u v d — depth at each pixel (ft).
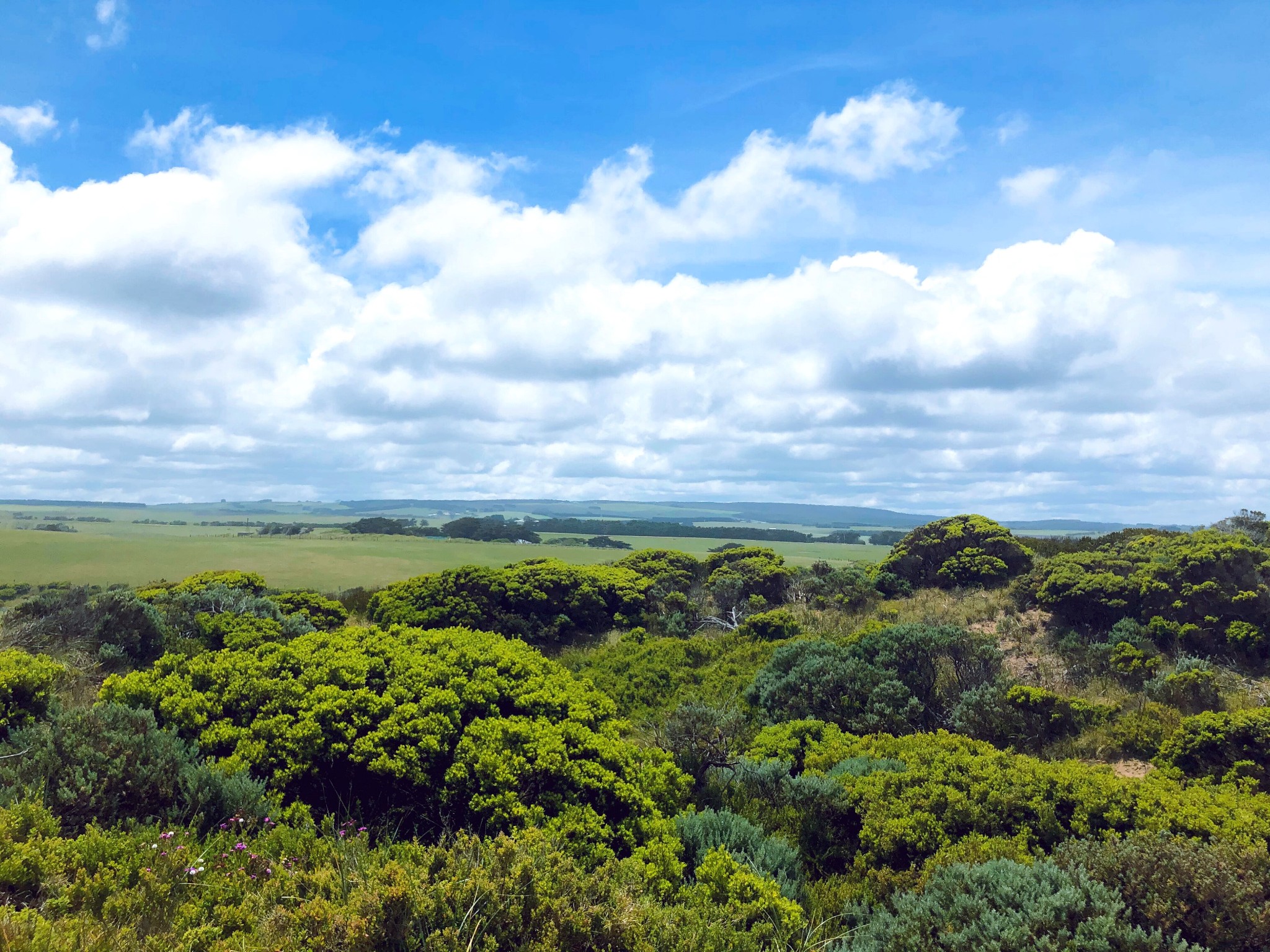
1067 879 17.63
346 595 91.15
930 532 76.89
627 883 16.55
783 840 23.82
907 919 17.19
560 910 13.69
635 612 76.28
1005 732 38.58
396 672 26.25
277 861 15.88
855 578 74.28
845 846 26.02
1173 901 17.11
